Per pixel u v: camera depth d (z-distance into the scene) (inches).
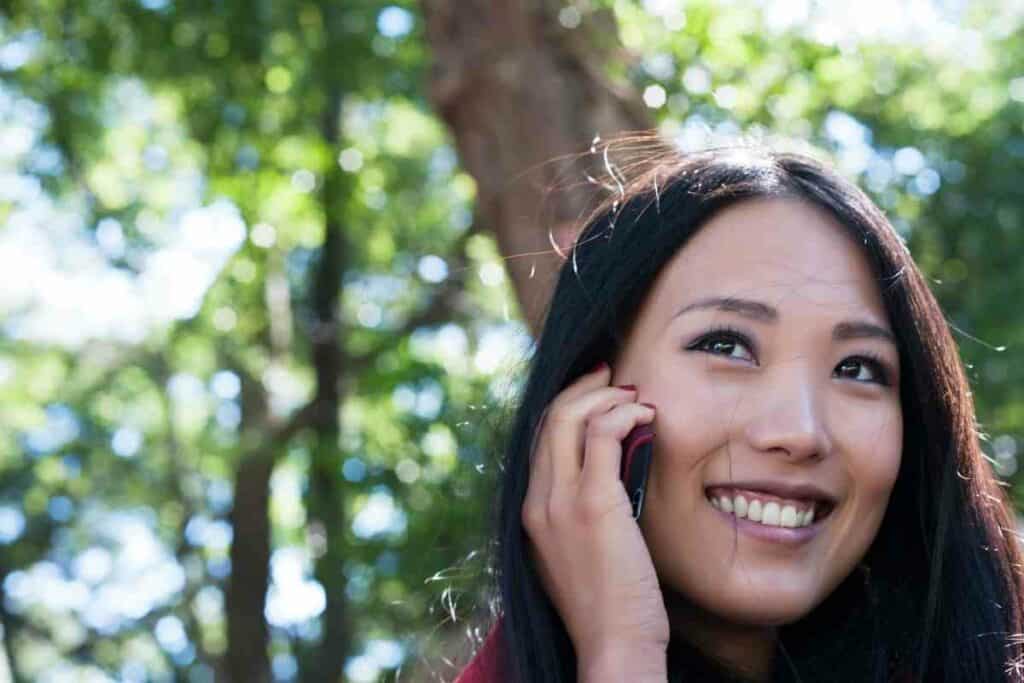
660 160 114.1
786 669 102.7
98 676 837.8
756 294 96.2
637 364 98.6
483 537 105.7
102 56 421.4
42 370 800.3
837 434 96.4
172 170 631.2
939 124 512.7
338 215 572.1
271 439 570.6
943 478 102.5
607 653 93.4
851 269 98.8
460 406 431.2
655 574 95.3
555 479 97.5
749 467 95.1
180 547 799.7
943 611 103.7
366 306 630.5
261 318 650.2
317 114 490.9
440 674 117.3
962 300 488.7
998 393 443.2
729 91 304.0
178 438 804.0
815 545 96.8
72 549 827.4
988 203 503.2
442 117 200.1
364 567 478.9
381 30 443.8
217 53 415.5
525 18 195.3
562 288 102.0
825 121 429.1
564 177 178.7
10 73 506.0
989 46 532.7
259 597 575.5
